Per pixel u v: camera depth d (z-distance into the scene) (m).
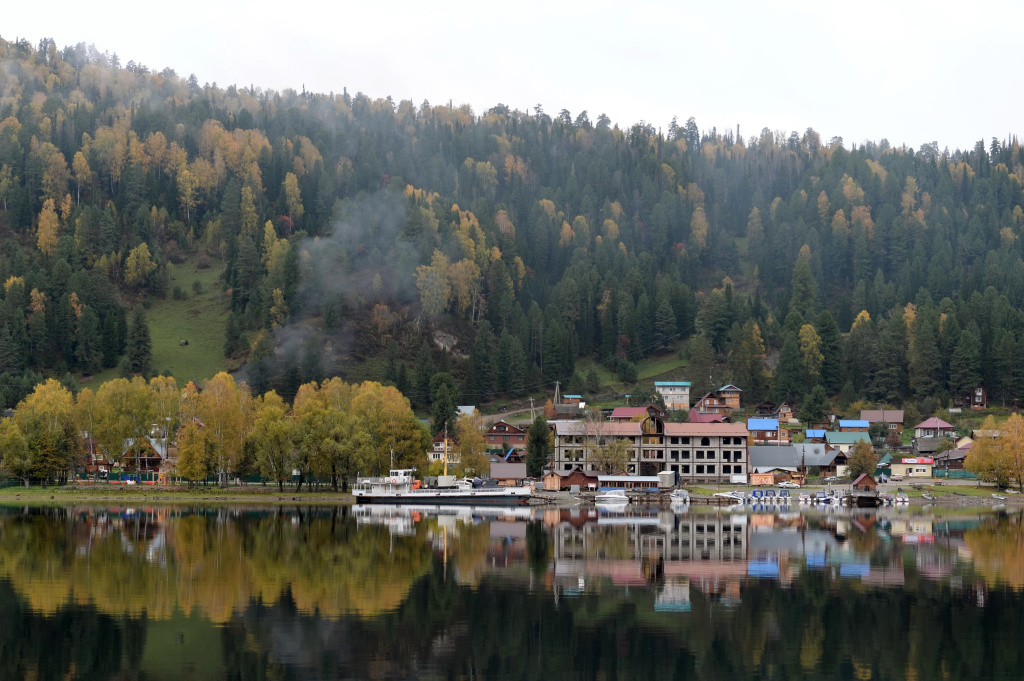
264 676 53.53
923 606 72.12
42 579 81.62
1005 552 101.00
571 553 99.06
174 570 86.88
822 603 73.00
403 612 69.25
